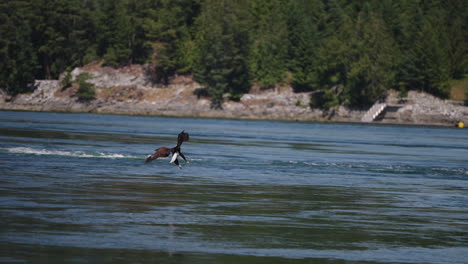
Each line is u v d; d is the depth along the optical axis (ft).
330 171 310.86
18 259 117.19
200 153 381.81
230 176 270.87
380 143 598.34
